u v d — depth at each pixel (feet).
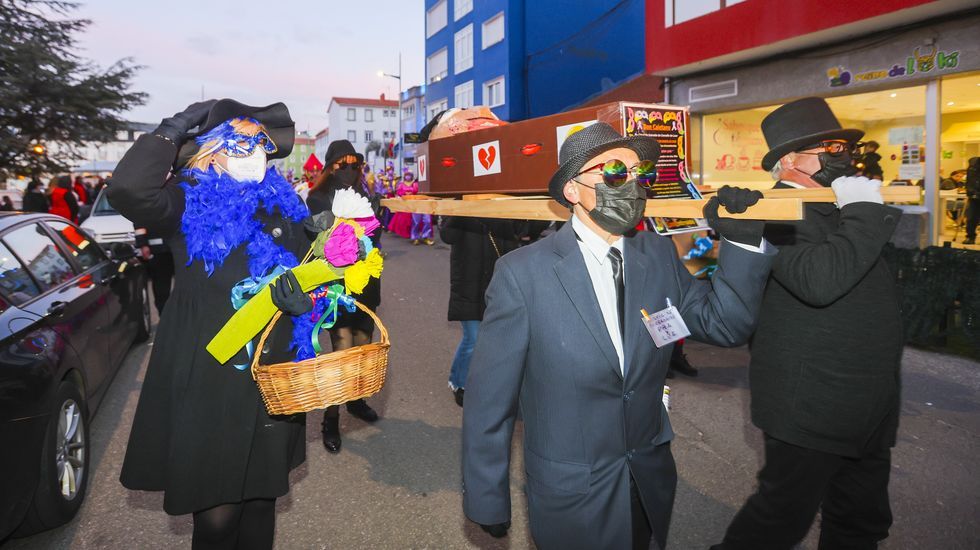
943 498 10.52
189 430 6.41
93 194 64.85
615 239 5.74
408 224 53.31
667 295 5.72
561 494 5.30
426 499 10.83
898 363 6.66
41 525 9.73
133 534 9.98
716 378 16.81
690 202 5.61
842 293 5.90
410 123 152.87
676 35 31.04
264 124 7.47
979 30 22.03
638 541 5.90
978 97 25.39
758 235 5.41
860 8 23.45
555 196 5.76
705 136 33.63
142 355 19.98
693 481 11.23
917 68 23.89
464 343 14.71
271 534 7.20
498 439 5.40
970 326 18.42
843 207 6.03
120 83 75.00
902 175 27.07
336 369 6.06
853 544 7.13
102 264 16.39
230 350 6.37
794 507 6.63
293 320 7.03
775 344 6.63
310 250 6.89
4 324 9.71
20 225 12.94
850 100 27.32
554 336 5.31
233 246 6.66
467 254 13.92
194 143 7.09
